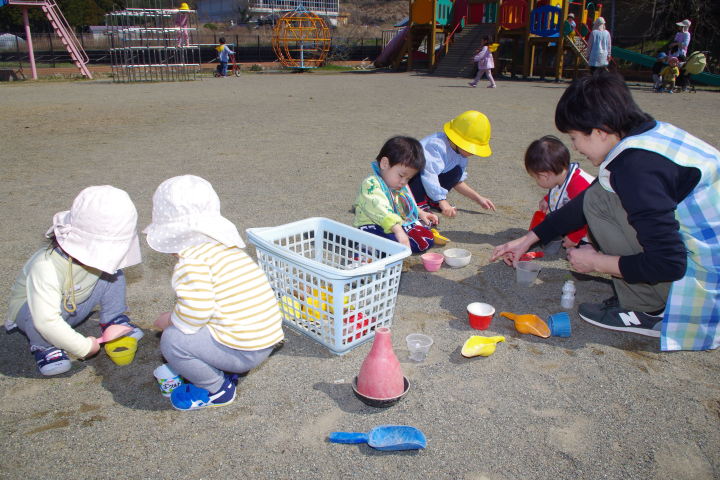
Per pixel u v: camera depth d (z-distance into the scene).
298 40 26.92
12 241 3.77
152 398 2.22
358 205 3.38
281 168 6.03
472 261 3.60
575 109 2.35
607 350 2.59
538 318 2.76
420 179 4.04
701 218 2.33
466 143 3.81
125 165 6.10
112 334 2.39
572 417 2.12
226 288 2.07
